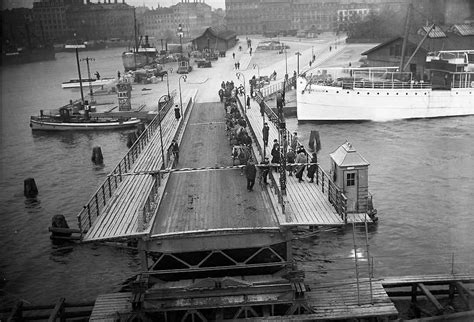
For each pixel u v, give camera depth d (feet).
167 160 115.85
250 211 84.28
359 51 411.34
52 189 161.58
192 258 90.12
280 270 82.28
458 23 269.03
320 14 642.63
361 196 85.20
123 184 103.09
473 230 113.39
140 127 220.02
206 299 78.59
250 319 76.33
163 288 79.05
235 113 153.48
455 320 78.69
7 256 114.11
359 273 97.40
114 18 556.92
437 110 233.55
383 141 196.24
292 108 245.86
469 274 88.33
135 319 78.79
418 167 158.40
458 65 234.58
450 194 134.10
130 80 346.95
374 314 76.23
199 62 407.64
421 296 88.63
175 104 205.46
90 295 95.86
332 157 88.02
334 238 113.50
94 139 226.17
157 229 78.48
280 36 644.69
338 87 230.27
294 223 76.74
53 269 107.14
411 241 110.11
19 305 85.76
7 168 186.50
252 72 356.38
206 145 133.39
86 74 443.32
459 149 177.58
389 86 237.45
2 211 143.23
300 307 77.82
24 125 260.01
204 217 82.48
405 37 249.75
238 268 80.79
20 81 424.46
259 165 94.84
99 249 114.93
